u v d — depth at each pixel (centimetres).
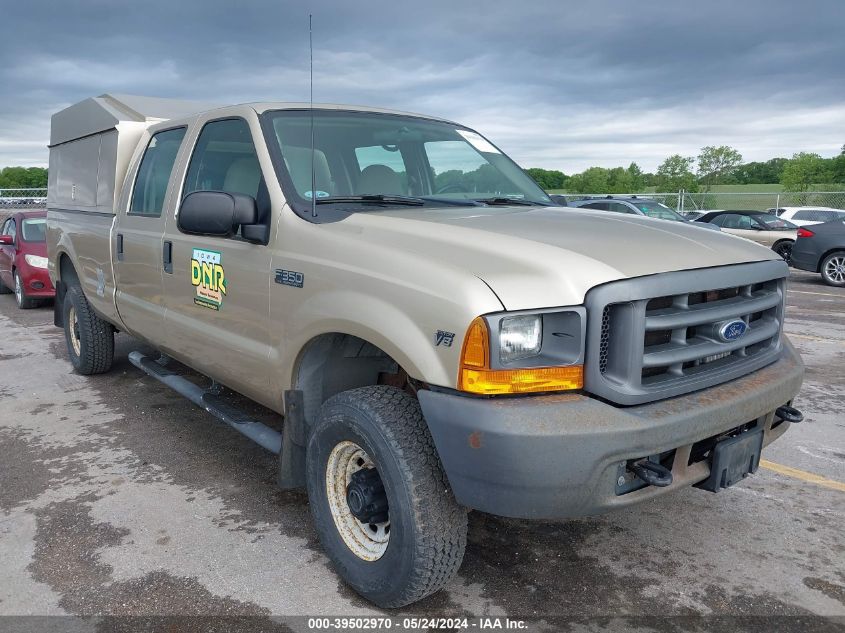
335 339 318
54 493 400
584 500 245
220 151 399
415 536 263
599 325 248
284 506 384
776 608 290
